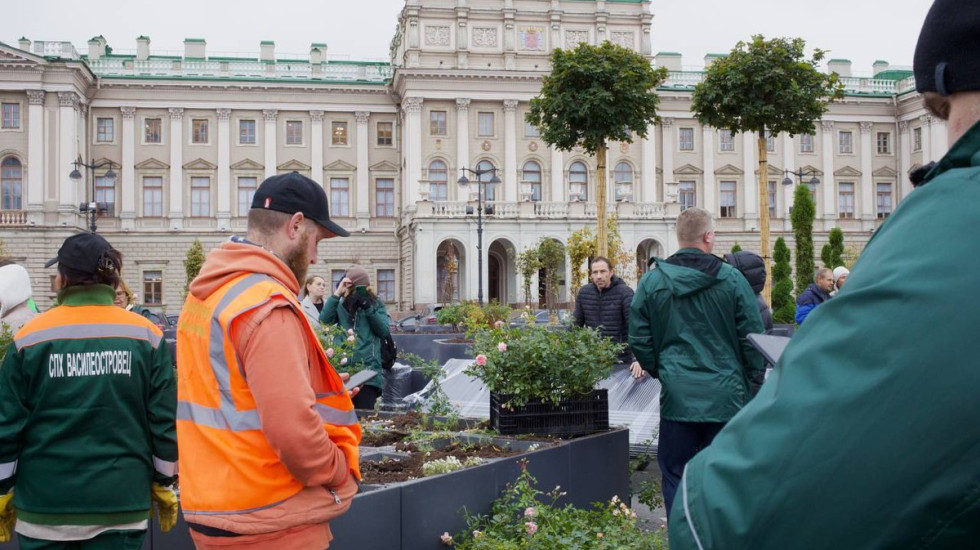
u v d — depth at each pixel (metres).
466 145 47.31
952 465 0.93
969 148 1.12
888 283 1.02
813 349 1.07
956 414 0.93
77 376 3.29
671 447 5.20
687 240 5.38
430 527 4.25
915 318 0.98
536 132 48.25
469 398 8.41
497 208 42.75
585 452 5.66
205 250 48.06
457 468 4.91
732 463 1.09
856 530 0.97
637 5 49.47
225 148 48.34
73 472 3.24
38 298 43.94
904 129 53.06
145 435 3.43
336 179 49.62
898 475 0.95
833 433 0.99
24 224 43.84
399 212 49.84
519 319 27.06
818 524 0.98
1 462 3.25
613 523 4.82
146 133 47.91
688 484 1.17
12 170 44.44
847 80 54.66
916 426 0.94
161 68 48.62
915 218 1.08
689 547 1.12
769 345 3.00
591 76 16.59
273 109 48.81
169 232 47.66
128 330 3.41
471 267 42.16
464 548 4.30
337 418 2.78
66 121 44.56
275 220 2.84
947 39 1.15
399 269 49.75
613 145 49.44
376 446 6.01
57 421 3.25
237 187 48.62
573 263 33.25
